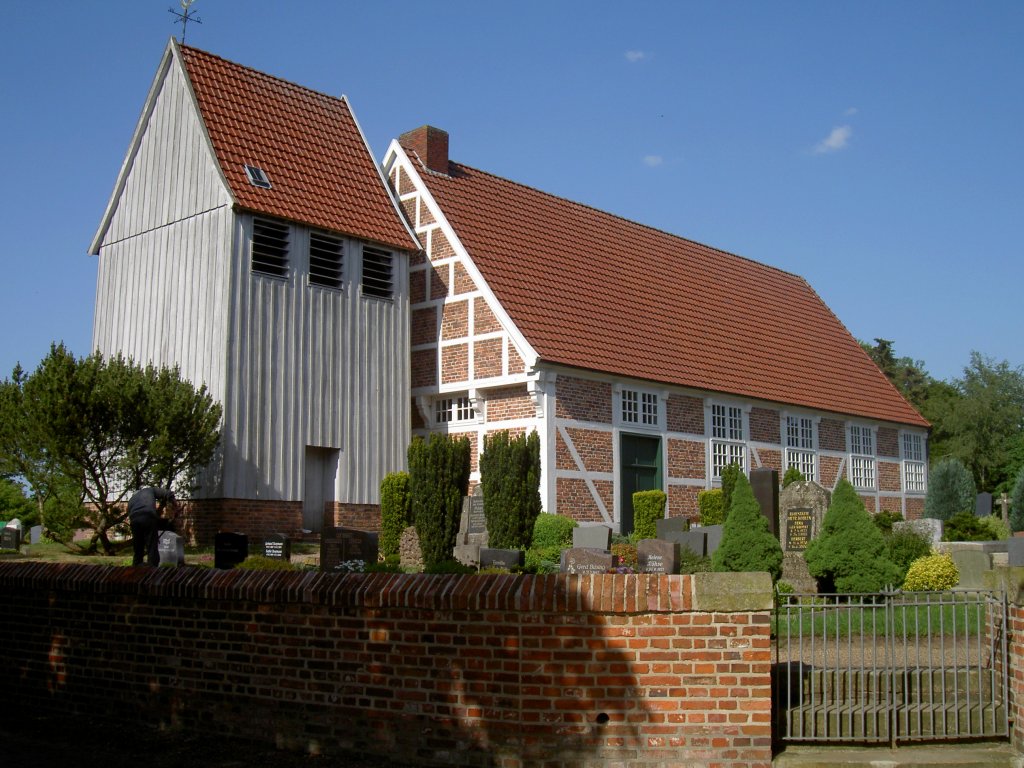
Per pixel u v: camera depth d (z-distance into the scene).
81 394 21.23
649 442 29.22
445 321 28.50
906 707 9.73
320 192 26.56
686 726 8.34
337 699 9.28
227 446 23.41
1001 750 9.39
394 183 30.47
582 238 33.69
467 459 22.56
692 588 8.42
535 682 8.52
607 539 22.05
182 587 10.29
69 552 22.97
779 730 9.44
